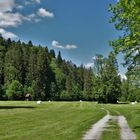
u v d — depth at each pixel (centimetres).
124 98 15388
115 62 13512
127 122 3816
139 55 3481
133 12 2862
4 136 2419
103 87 13288
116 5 3100
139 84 7506
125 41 3000
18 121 3728
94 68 13738
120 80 13525
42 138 2325
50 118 4306
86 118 4416
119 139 2328
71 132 2712
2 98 16562
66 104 10400
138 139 2330
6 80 19562
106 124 3531
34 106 8375
